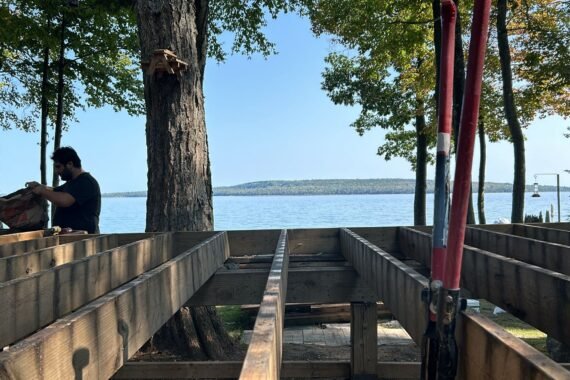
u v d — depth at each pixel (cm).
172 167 555
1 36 1064
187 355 548
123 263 347
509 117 1155
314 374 507
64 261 372
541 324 235
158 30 554
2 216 530
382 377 496
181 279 298
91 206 558
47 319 246
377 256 311
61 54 1255
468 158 167
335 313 936
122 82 1405
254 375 124
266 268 471
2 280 295
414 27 1273
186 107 564
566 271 318
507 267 270
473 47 164
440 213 191
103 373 188
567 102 1505
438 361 172
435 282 179
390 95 1700
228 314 847
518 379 132
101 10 1064
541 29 1170
